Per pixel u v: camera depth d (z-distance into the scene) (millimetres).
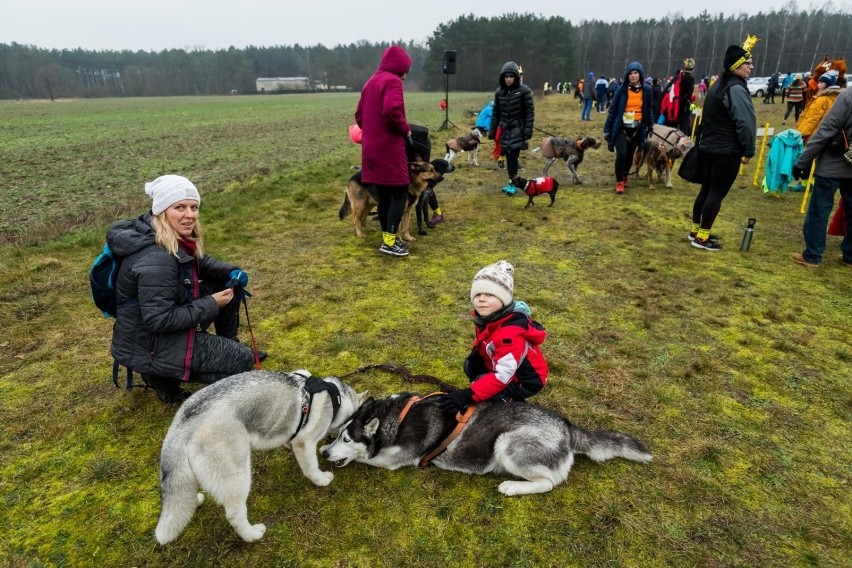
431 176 6387
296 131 21469
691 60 10508
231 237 6680
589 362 3830
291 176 10008
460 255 6129
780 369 3738
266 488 2711
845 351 3938
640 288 5145
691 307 4723
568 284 5250
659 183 10133
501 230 7098
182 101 66188
